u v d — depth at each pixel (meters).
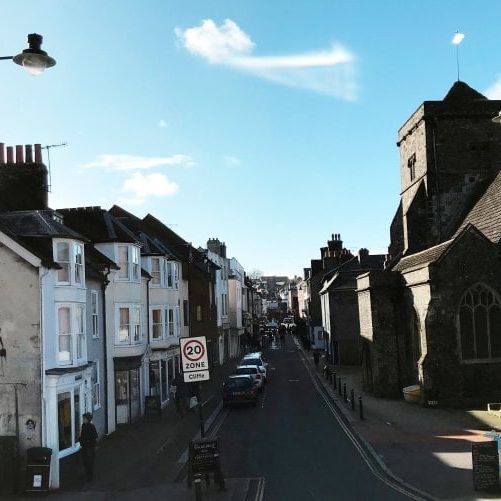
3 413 17.41
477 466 14.21
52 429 17.34
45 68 11.96
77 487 16.91
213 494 15.04
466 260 28.14
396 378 32.91
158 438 23.84
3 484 16.81
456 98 37.94
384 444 20.47
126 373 27.50
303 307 110.75
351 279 55.16
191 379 15.53
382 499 14.08
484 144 36.56
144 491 15.78
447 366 27.92
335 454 19.52
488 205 32.44
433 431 22.53
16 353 17.58
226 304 65.06
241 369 36.97
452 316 28.00
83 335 20.61
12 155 25.23
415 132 38.84
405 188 41.16
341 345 54.16
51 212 22.92
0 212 22.19
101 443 23.20
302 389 38.44
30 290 17.77
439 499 13.71
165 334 33.00
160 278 32.88
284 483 16.03
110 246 27.44
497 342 28.11
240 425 26.16
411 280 31.06
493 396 27.84
